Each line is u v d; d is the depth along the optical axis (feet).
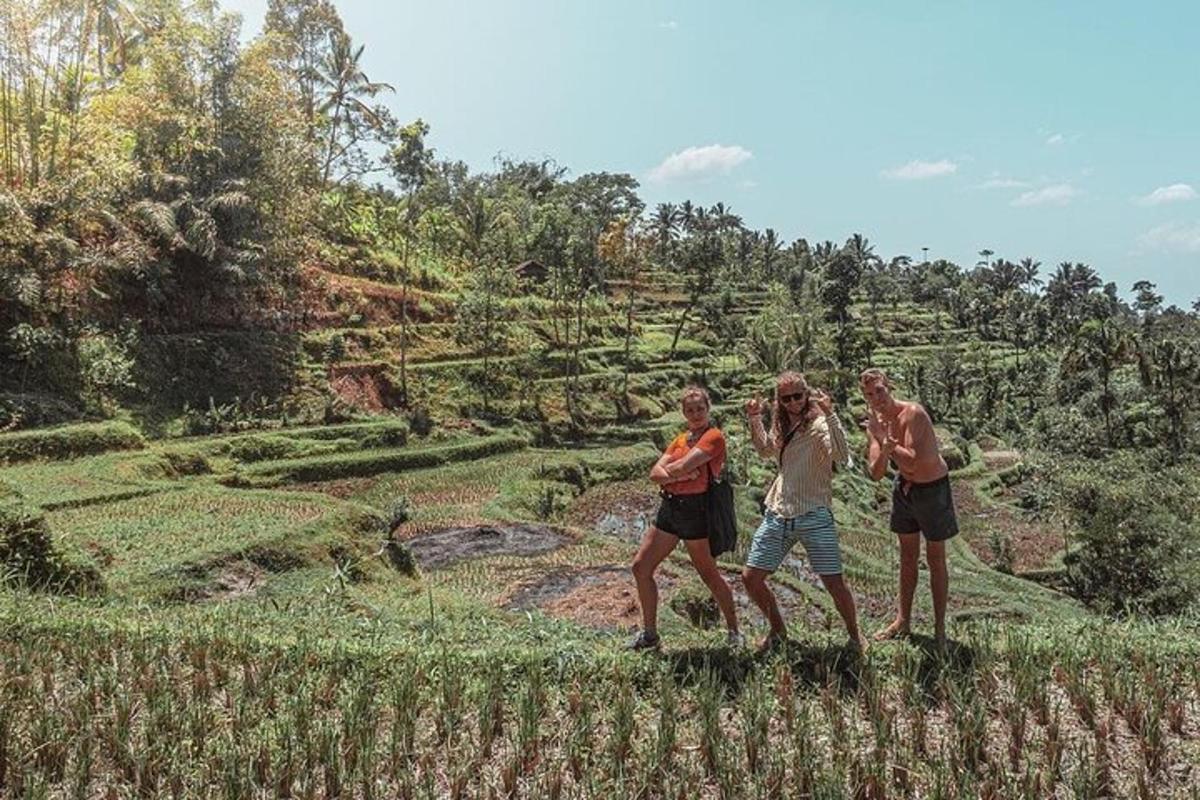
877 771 14.30
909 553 19.95
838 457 18.58
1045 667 18.45
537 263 195.52
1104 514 74.33
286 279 127.65
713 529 18.84
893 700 17.24
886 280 360.07
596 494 102.17
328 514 56.95
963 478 149.79
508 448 115.55
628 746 15.37
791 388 18.71
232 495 66.08
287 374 113.91
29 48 95.09
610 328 188.24
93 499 61.62
